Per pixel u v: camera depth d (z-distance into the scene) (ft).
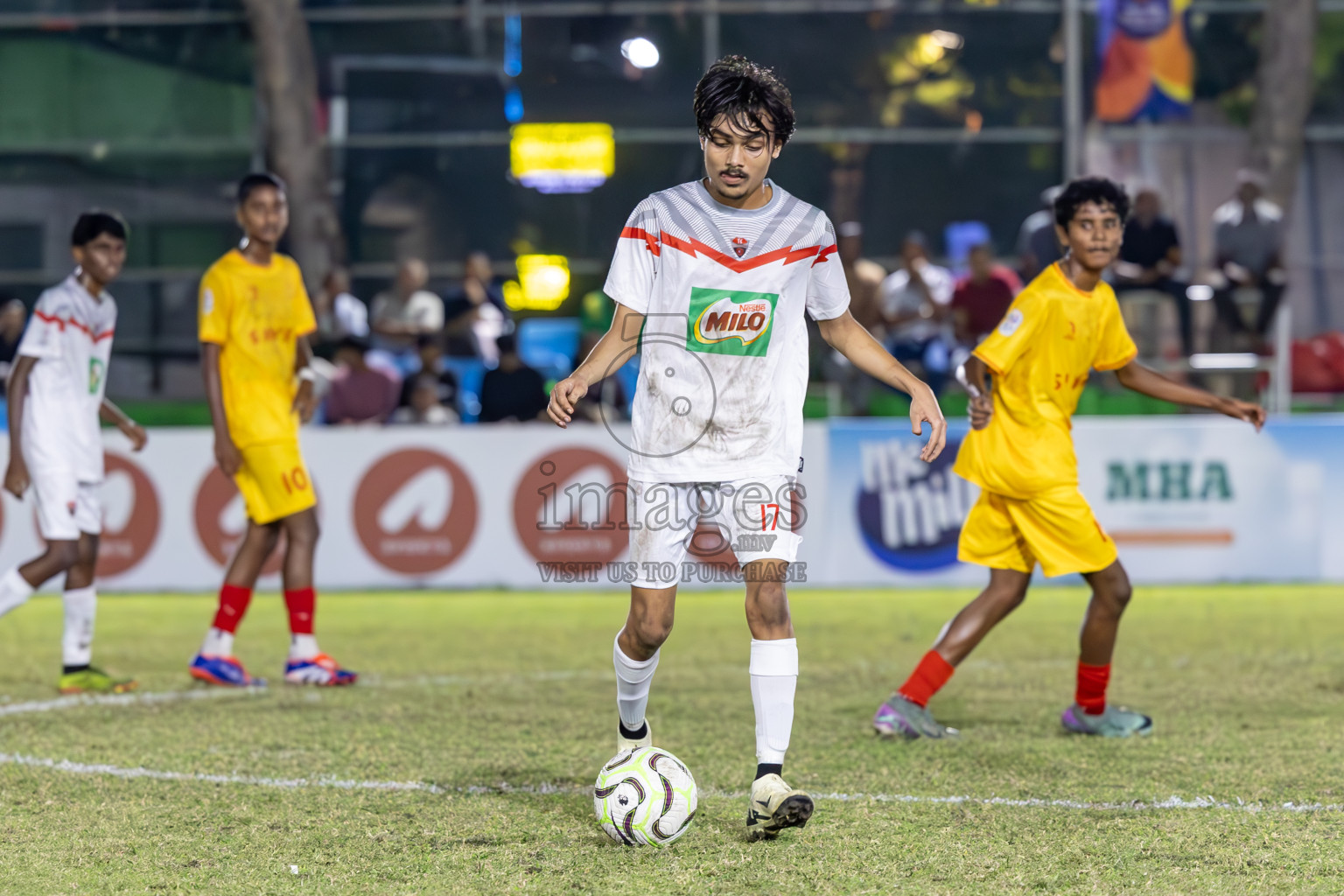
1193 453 123.54
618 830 41.01
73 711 66.49
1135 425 123.34
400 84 191.62
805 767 52.75
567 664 83.61
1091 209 58.08
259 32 189.67
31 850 41.32
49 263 194.90
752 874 38.27
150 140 194.08
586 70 192.24
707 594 122.72
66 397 71.97
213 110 193.88
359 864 39.58
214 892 37.09
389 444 124.26
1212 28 191.62
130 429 78.18
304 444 124.26
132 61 193.98
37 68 193.77
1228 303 157.17
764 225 42.55
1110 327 59.88
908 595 119.85
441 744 57.82
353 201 192.95
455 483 124.16
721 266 42.27
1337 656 83.82
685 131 190.90
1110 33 188.24
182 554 123.65
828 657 85.35
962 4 188.44
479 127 192.75
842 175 190.60
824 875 38.17
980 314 146.92
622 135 191.31
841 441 124.26
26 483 71.61
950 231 190.70
